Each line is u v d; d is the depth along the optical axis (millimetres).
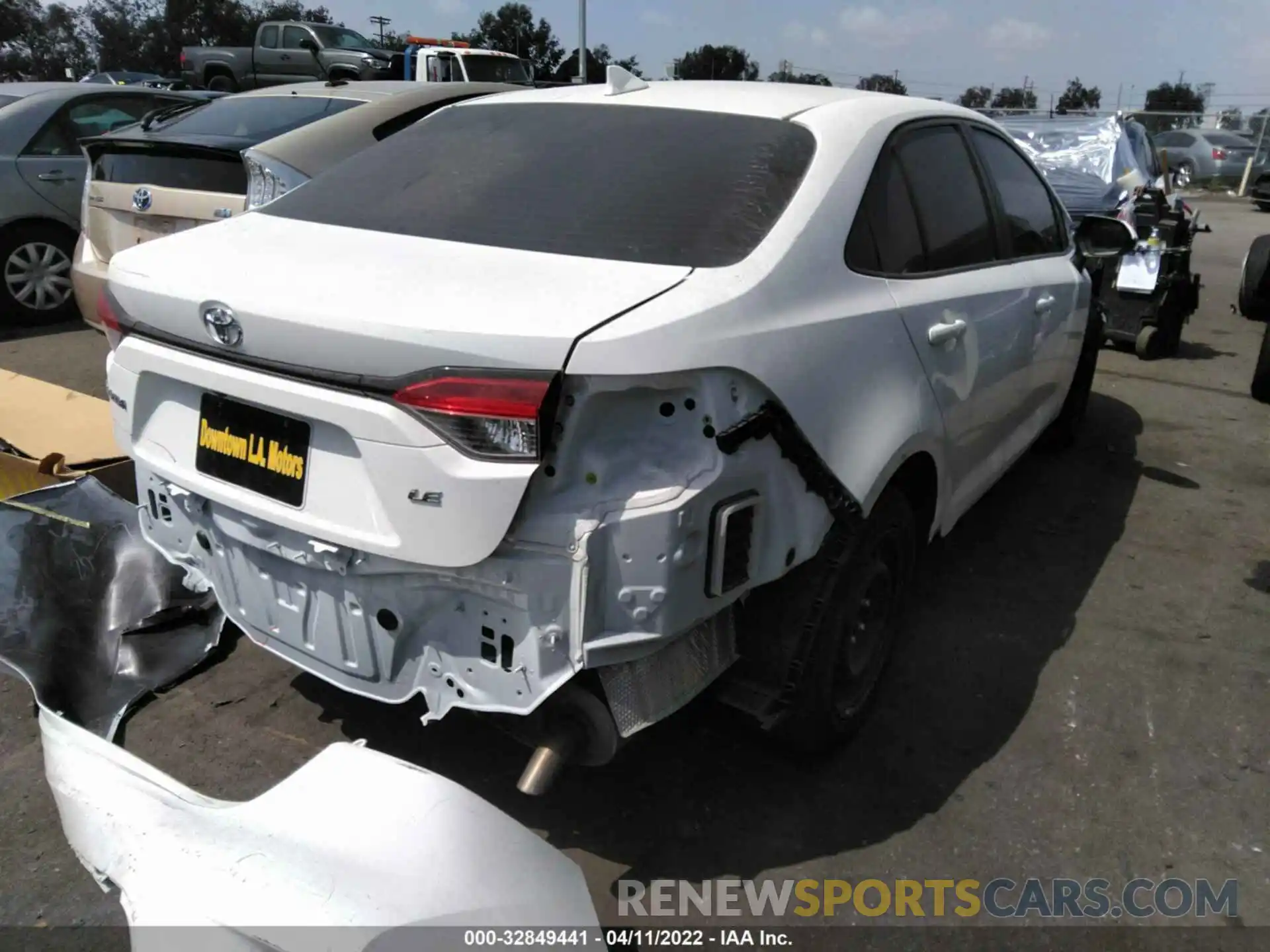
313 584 2223
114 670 3023
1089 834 2602
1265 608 3791
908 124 3000
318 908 1688
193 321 2195
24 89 7902
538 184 2553
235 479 2230
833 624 2498
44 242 7426
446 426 1882
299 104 5910
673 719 2947
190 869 1770
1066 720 3064
